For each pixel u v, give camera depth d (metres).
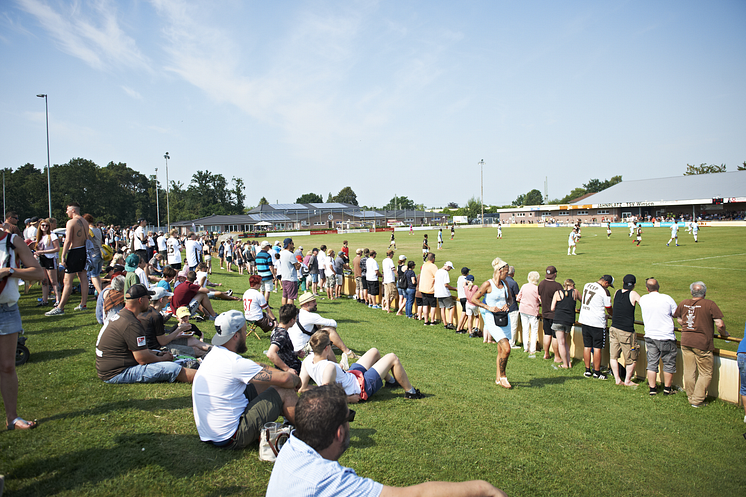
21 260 3.72
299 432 2.14
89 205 83.00
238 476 3.46
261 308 8.79
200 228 102.12
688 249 30.78
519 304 10.14
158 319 6.05
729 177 78.62
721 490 4.42
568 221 92.88
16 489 3.05
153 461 3.54
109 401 4.65
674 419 6.29
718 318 6.62
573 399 6.85
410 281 13.48
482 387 6.98
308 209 131.25
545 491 3.96
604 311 8.01
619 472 4.55
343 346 6.69
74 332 7.45
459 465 4.14
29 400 4.58
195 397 3.81
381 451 4.18
